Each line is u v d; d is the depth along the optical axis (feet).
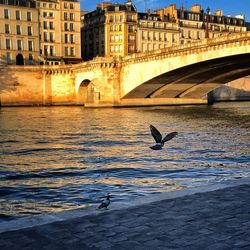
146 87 255.50
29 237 24.59
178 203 31.35
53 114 213.05
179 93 285.64
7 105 300.61
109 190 57.16
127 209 29.96
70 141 109.70
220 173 68.59
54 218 28.02
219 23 432.66
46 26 347.36
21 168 74.08
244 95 398.83
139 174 68.23
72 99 312.50
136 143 105.40
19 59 333.42
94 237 24.54
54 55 352.28
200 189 35.70
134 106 276.00
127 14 370.53
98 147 98.94
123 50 370.32
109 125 151.43
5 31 322.55
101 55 390.01
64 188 58.70
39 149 96.27
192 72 223.10
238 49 174.19
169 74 224.53
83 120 173.68
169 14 408.05
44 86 311.68
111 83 266.57
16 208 48.91
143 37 379.55
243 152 89.45
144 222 27.09
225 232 25.25
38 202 51.49
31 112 232.53
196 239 24.13
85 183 61.87
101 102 270.26
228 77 240.73
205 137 115.75
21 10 328.70
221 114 205.46
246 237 24.41
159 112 220.23
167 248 22.86
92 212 29.30
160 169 72.13
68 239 24.26
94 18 402.93
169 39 394.32
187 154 87.71
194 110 239.09
